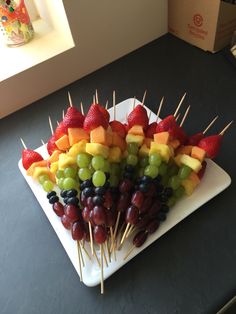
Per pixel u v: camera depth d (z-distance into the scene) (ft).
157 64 1.97
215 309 1.11
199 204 1.31
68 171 1.29
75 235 1.18
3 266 1.30
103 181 1.21
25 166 1.47
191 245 1.26
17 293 1.22
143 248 1.23
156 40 2.09
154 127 1.39
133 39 2.02
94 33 1.85
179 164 1.33
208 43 1.92
